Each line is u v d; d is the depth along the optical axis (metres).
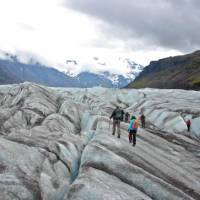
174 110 68.81
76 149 22.00
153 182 16.55
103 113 57.88
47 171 16.81
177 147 32.22
